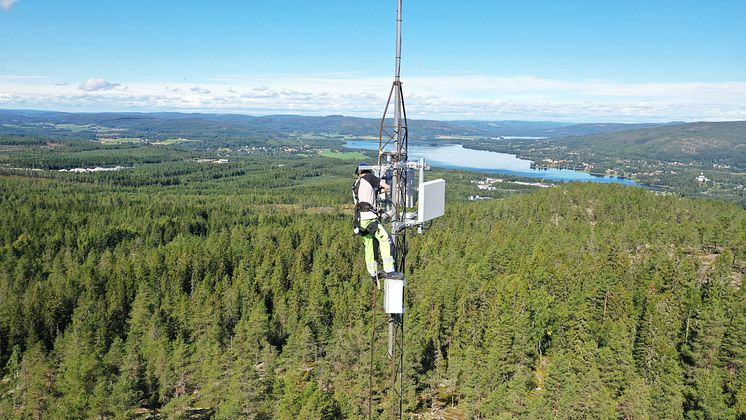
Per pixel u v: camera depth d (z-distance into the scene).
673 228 112.00
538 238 109.31
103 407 48.84
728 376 50.53
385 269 13.75
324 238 109.88
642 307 67.50
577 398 45.00
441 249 101.38
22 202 151.50
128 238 120.50
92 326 69.00
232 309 76.12
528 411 46.16
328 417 46.53
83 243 110.31
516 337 56.72
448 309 66.62
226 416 47.34
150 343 64.25
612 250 88.44
